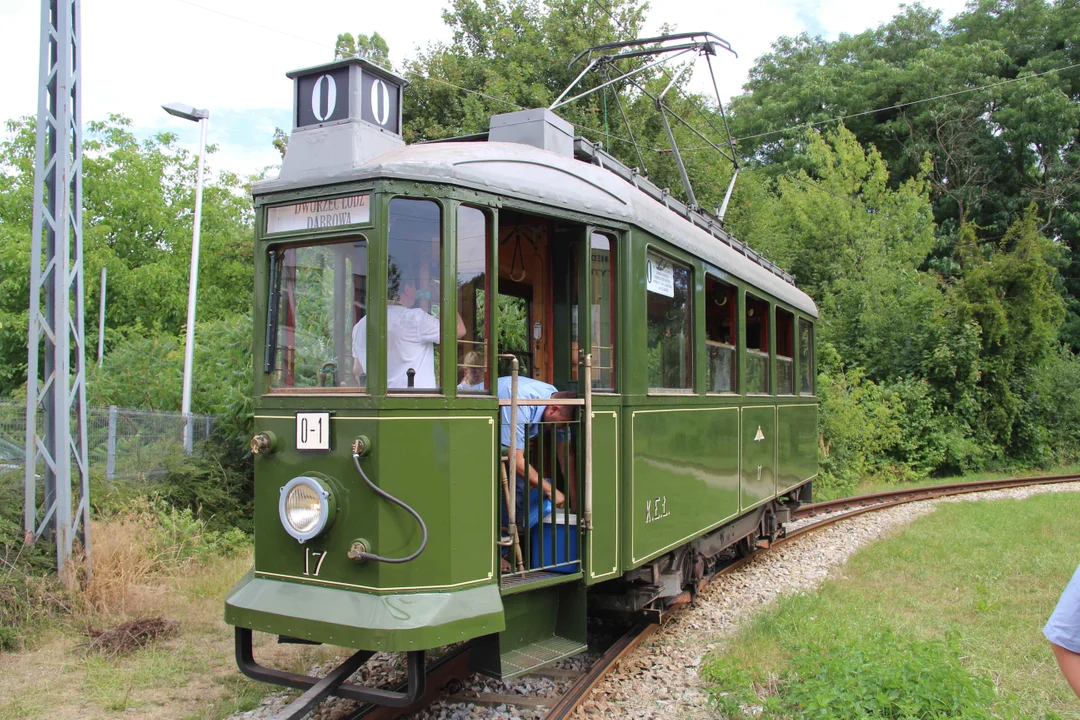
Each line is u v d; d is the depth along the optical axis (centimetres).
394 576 374
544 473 454
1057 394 2117
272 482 408
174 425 923
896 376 1966
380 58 1827
